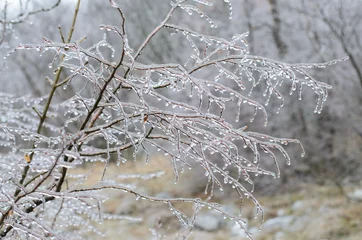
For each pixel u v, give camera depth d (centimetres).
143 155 1149
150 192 1037
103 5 1482
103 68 202
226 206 953
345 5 891
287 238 753
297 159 962
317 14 905
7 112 325
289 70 200
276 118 949
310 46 946
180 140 220
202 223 856
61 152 179
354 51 868
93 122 219
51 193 187
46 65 1350
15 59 1286
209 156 986
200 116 198
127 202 985
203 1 195
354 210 798
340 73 880
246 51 205
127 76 203
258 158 229
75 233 303
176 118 205
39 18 1346
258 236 788
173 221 877
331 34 891
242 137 212
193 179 1077
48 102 277
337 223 761
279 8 991
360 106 862
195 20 1136
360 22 902
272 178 982
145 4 1465
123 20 169
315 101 933
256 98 946
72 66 198
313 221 796
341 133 921
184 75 188
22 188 188
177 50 1279
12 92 1236
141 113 191
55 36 1333
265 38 1018
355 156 916
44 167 196
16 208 179
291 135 955
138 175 297
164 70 195
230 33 1051
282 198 941
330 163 942
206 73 905
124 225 877
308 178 968
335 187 926
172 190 1048
